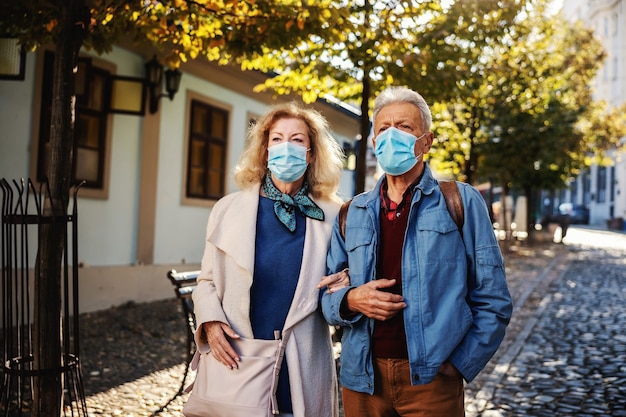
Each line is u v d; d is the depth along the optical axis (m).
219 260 2.71
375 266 2.42
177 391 4.99
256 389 2.53
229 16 4.87
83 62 7.68
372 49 6.03
